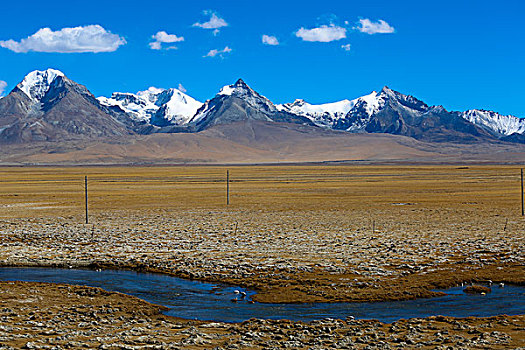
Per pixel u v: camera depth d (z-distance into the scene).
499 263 30.77
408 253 33.94
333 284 26.28
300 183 109.88
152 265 31.11
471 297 24.33
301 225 47.56
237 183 110.31
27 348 16.73
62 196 79.06
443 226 46.44
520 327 19.52
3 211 60.09
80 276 29.05
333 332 19.25
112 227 46.88
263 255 33.53
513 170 179.50
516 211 57.41
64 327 19.66
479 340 17.84
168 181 119.44
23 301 23.42
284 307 22.97
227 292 25.41
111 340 17.95
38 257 33.50
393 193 83.44
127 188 96.19
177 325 20.27
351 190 90.00
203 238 40.47
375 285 26.06
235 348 17.22
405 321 20.55
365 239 39.53
